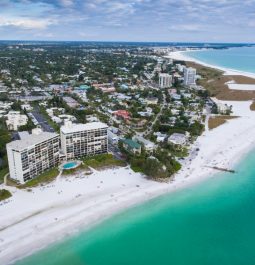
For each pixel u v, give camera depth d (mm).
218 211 137375
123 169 171000
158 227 125312
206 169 175750
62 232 119375
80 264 105188
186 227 125938
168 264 106375
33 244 112562
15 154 147625
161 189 152750
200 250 113500
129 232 121688
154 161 162750
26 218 126000
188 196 148125
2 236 115375
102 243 115250
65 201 138750
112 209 134875
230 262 107688
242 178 167250
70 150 177750
